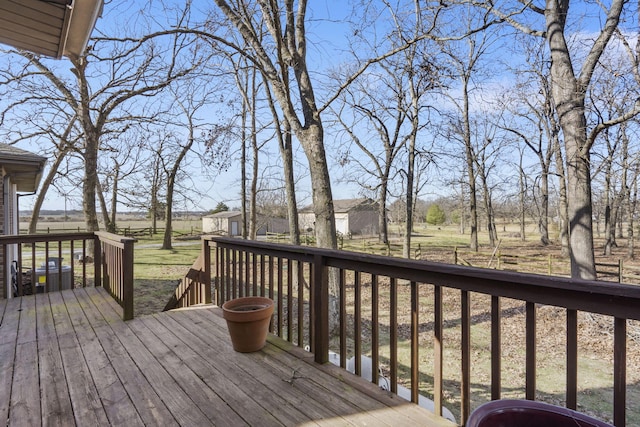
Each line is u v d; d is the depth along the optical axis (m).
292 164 11.24
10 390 2.19
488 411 1.16
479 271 1.63
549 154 18.64
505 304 9.47
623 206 20.48
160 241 27.28
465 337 1.76
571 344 1.41
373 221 39.03
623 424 1.28
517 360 5.95
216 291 4.12
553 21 7.99
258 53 6.68
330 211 7.10
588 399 4.68
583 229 7.79
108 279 4.81
